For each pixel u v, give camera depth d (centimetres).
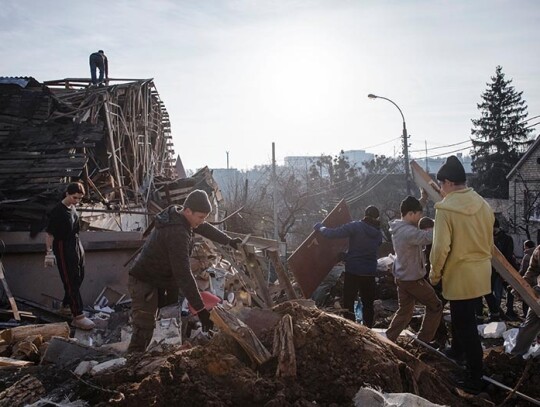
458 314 479
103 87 1703
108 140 1686
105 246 1023
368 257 695
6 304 855
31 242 1010
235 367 350
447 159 495
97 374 382
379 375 367
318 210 3906
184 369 341
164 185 2161
